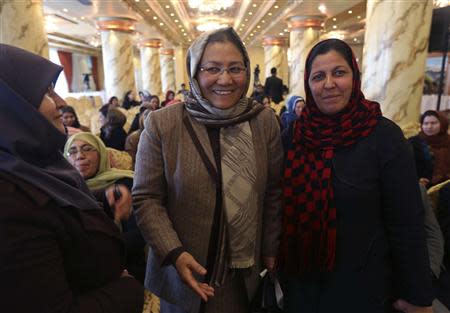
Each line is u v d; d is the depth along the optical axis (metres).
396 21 2.86
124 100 9.41
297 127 1.05
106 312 0.74
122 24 9.91
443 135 2.81
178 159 0.91
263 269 1.14
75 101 9.17
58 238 0.67
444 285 1.44
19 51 0.71
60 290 0.65
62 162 0.82
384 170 0.91
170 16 11.35
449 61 4.41
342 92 0.93
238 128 0.93
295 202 1.01
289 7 9.12
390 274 0.98
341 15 10.24
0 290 0.56
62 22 11.38
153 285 1.04
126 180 1.61
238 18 12.35
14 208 0.58
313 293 1.03
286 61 15.05
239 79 0.90
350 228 0.95
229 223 0.90
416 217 0.90
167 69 19.62
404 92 2.94
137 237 1.45
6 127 0.66
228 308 1.01
